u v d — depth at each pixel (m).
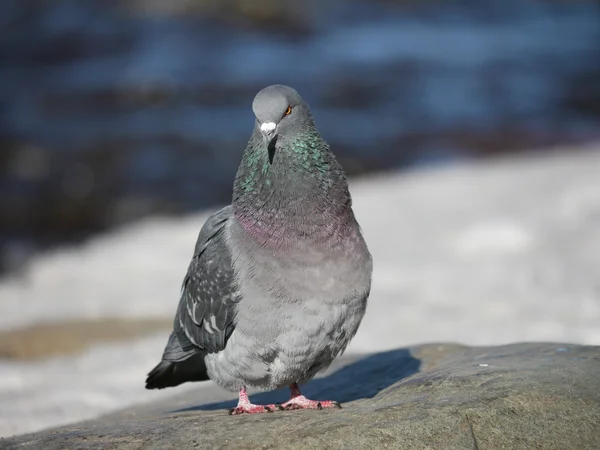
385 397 6.22
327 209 6.29
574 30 50.38
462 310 12.21
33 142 29.05
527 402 5.66
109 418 7.66
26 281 15.37
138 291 14.08
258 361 6.36
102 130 30.42
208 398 8.25
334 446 5.30
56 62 40.78
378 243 15.90
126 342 11.55
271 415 6.06
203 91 35.41
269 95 6.45
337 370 8.01
